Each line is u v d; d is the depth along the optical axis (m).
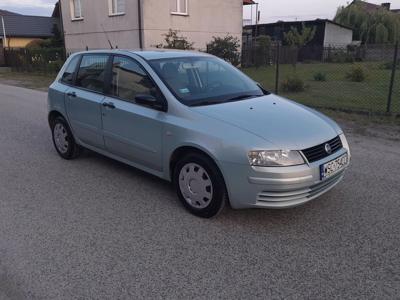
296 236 3.68
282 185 3.49
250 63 23.42
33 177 5.30
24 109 10.66
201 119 3.94
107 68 5.14
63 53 24.27
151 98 4.29
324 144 3.79
